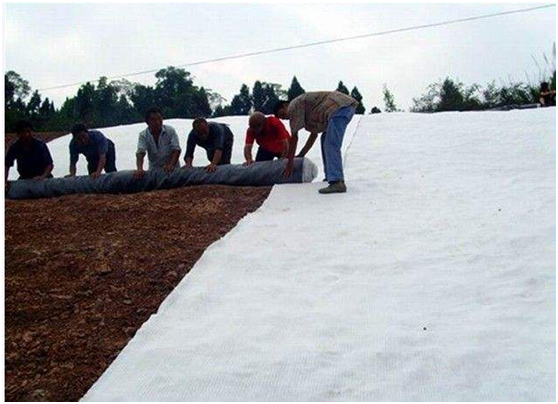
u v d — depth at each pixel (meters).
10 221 6.92
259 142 8.32
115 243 5.89
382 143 11.02
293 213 6.60
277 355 3.73
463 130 11.60
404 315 4.21
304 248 5.55
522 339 3.78
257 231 6.02
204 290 4.67
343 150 10.56
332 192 7.29
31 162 8.66
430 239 5.69
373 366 3.58
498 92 33.62
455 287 4.61
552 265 4.83
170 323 4.18
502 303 4.29
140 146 8.01
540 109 13.36
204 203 7.09
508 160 9.09
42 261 5.50
